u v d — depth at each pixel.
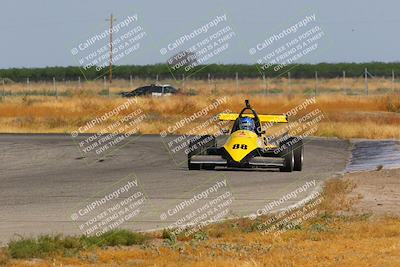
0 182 73.50
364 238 44.50
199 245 43.00
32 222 51.16
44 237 43.19
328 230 46.97
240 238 45.16
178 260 39.12
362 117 150.50
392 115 157.62
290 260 38.50
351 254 39.78
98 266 38.12
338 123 136.62
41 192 65.88
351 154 98.69
